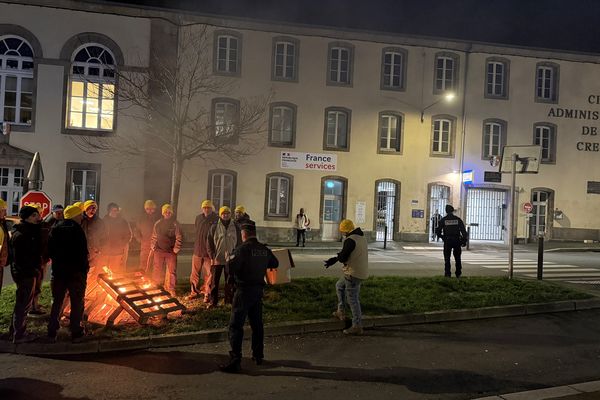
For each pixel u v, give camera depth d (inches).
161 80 818.2
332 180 914.7
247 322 285.7
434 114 940.6
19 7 810.8
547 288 401.4
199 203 858.1
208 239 319.9
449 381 216.7
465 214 943.7
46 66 815.7
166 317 283.4
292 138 898.7
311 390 202.1
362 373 223.5
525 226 968.3
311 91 901.8
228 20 861.8
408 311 319.6
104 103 837.2
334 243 875.4
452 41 936.3
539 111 971.9
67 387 199.6
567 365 241.0
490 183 957.2
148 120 807.7
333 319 297.7
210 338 263.6
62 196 819.4
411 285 398.9
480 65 953.5
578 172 983.0
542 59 971.9
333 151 909.8
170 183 837.2
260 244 235.5
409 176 932.6
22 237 246.4
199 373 218.5
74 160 822.5
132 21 830.5
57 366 224.4
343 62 920.9
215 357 240.5
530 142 968.3
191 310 302.4
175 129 780.6
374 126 920.9
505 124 959.6
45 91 815.7
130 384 203.9
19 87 826.2
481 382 216.4
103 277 281.1
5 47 822.5
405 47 930.1
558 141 977.5
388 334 288.5
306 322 289.7
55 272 248.1
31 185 506.0
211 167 865.5
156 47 830.5
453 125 947.3
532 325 315.3
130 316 279.7
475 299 355.6
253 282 228.2
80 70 831.1
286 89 893.2
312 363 235.5
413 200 933.2
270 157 888.9
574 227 980.6
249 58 879.1
